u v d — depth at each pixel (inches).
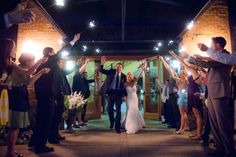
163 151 159.8
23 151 160.9
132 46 376.5
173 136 217.6
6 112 122.9
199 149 165.6
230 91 150.3
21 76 136.8
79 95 255.8
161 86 334.3
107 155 149.3
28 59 153.6
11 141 137.6
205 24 264.1
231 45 258.1
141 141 194.2
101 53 378.0
